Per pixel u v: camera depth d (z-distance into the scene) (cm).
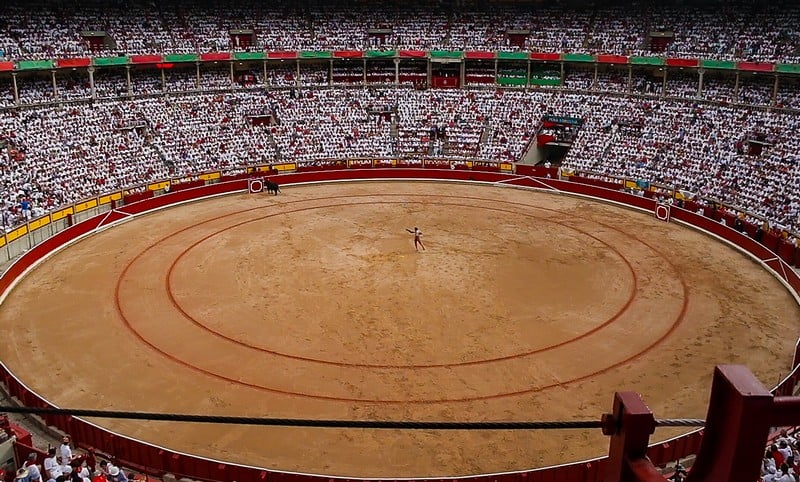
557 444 2777
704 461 502
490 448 2750
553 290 4309
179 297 4197
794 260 4816
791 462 2075
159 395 3119
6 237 4872
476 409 3014
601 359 3450
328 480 2408
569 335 3700
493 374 3297
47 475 2347
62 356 3484
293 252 4972
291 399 3083
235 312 3972
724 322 3900
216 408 3012
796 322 3928
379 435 2841
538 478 2447
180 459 2561
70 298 4209
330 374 3294
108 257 4922
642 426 535
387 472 2592
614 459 556
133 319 3903
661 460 2600
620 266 4753
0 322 3894
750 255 4991
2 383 3256
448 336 3675
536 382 3231
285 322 3838
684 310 4053
